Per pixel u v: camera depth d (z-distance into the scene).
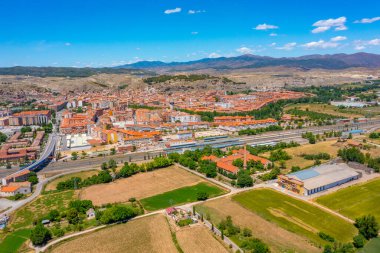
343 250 172.88
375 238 190.00
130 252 179.25
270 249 178.00
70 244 188.88
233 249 180.25
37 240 187.50
